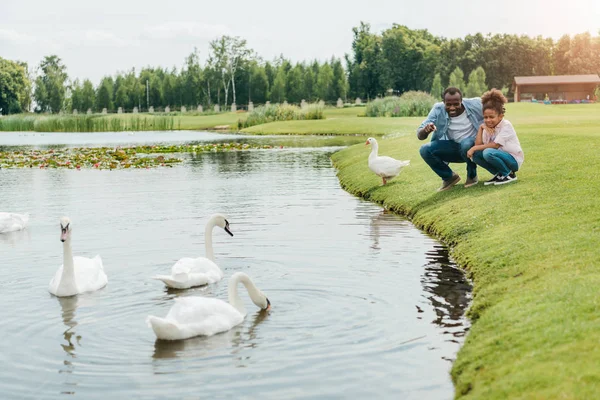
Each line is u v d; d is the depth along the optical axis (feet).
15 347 26.55
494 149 48.37
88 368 24.45
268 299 31.35
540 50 430.20
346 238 43.55
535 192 44.14
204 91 399.24
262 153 116.57
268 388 22.53
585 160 51.88
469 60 418.10
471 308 28.76
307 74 378.53
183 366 24.39
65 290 32.81
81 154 120.37
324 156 107.34
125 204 60.75
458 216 44.01
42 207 60.54
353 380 22.90
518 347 22.21
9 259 41.27
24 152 127.54
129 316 29.84
